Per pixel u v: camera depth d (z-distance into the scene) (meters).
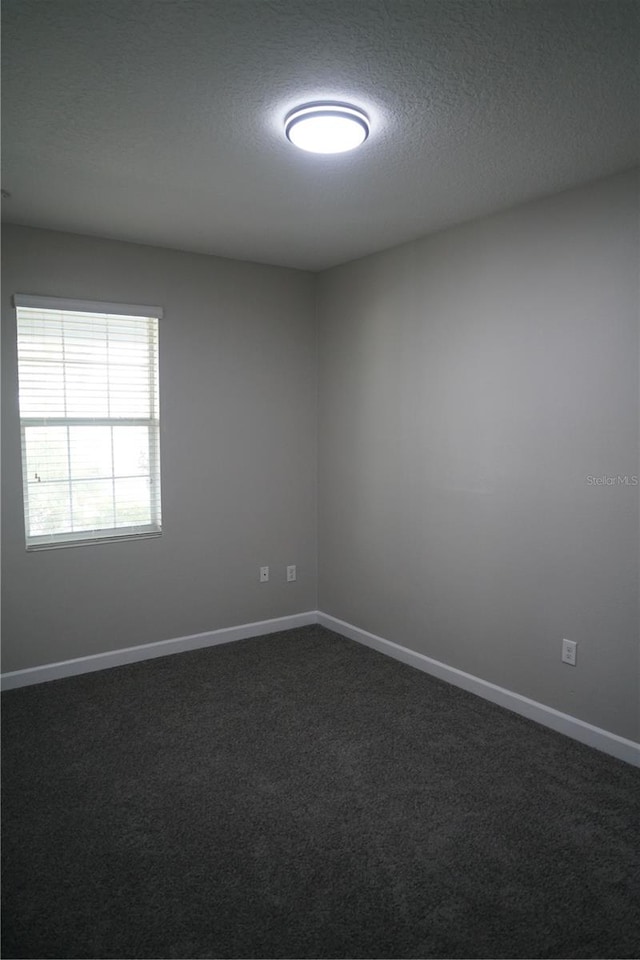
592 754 2.79
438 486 3.58
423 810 2.39
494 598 3.29
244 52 1.76
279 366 4.32
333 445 4.39
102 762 2.73
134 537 3.82
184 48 1.74
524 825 2.29
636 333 2.60
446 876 2.04
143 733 2.98
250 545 4.29
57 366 3.51
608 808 2.40
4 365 3.34
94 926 1.84
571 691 2.94
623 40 1.71
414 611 3.81
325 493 4.50
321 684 3.56
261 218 3.23
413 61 1.81
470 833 2.25
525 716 3.15
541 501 3.02
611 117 2.14
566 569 2.92
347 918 1.87
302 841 2.21
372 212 3.14
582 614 2.87
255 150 2.40
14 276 3.34
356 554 4.25
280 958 1.73
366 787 2.54
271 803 2.43
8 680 3.46
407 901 1.93
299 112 2.08
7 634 3.46
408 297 3.71
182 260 3.87
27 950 1.75
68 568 3.61
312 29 1.65
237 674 3.70
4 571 3.42
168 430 3.89
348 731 3.01
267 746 2.87
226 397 4.11
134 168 2.58
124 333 3.71
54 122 2.17
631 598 2.68
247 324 4.16
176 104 2.05
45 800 2.45
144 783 2.57
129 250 3.68
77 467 3.63
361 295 4.05
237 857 2.13
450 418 3.48
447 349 3.47
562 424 2.90
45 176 2.66
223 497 4.14
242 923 1.85
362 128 2.12
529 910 1.89
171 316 3.85
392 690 3.48
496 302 3.18
